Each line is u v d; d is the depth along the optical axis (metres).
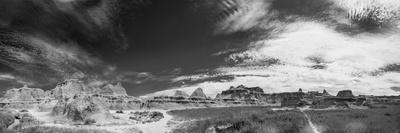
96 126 68.69
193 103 172.25
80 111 74.69
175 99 170.75
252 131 46.12
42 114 89.94
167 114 121.38
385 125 47.84
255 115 58.50
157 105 157.00
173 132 61.59
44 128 58.59
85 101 77.62
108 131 60.28
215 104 180.50
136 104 148.88
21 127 59.72
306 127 48.09
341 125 48.88
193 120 81.38
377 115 67.12
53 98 133.12
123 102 144.62
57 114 81.88
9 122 63.09
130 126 71.38
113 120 76.88
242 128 48.59
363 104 123.94
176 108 160.38
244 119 52.03
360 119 58.22
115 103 140.62
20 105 128.12
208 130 52.31
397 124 48.50
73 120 73.56
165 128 70.38
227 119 54.84
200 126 59.34
